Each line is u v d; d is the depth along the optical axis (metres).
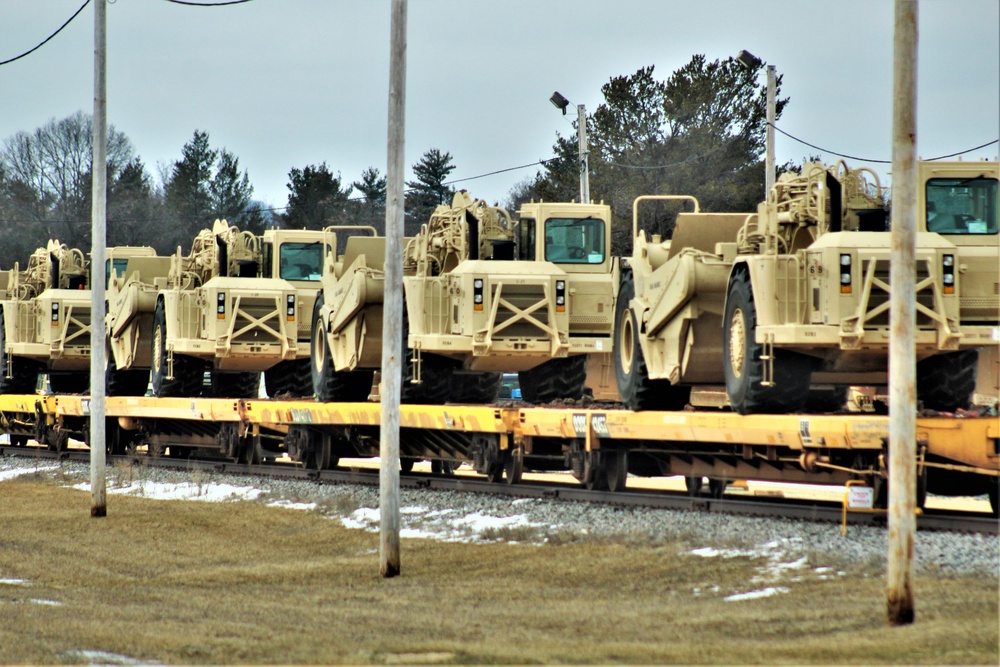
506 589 54.66
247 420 101.44
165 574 64.00
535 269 78.38
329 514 79.06
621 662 38.81
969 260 57.62
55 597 57.38
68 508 89.62
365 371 95.00
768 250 60.59
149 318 120.56
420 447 89.19
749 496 74.88
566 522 67.50
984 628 39.81
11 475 115.00
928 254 56.47
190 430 113.56
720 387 70.56
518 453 78.31
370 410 86.19
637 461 75.38
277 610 51.78
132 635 46.31
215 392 116.06
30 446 145.00
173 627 48.09
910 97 43.12
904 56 43.16
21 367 142.25
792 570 51.50
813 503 67.81
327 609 51.78
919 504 58.00
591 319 79.31
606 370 87.06
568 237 80.44
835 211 58.81
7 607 54.28
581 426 72.25
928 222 59.47
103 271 87.12
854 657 37.91
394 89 60.88
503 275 77.56
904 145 43.19
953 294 56.56
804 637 41.53
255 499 88.06
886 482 56.84
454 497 78.81
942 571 48.75
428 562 62.38
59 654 43.44
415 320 81.38
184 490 95.56
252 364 105.88
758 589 49.69
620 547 59.75
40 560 69.25
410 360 83.06
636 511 67.56
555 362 83.62
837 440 55.47
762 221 62.56
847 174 59.81
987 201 59.53
